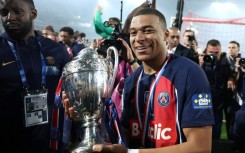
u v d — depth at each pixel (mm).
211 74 2908
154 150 884
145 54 995
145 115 1021
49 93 1289
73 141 1064
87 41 1483
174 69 995
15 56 1203
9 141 1205
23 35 1228
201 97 918
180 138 951
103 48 1467
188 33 3395
